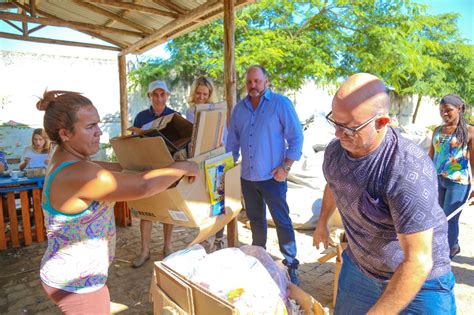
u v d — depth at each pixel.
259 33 8.93
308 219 4.52
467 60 14.07
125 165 2.39
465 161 3.30
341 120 1.34
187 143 2.53
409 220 1.31
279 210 3.15
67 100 1.55
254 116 3.15
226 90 3.71
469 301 2.94
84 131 1.56
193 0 4.44
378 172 1.40
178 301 1.90
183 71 9.51
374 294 1.69
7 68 7.89
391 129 1.47
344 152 1.56
